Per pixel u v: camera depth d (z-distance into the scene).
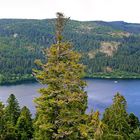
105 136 38.47
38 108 26.94
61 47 26.97
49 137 27.25
